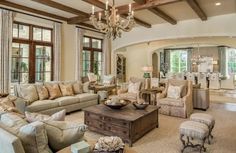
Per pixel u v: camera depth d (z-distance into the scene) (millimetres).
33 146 1560
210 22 6727
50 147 1784
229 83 12430
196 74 12188
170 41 11031
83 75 8156
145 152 3080
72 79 7477
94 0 4906
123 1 5219
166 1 4871
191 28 7117
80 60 7680
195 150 3141
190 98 5465
